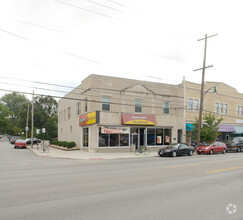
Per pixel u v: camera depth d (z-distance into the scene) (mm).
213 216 5250
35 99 65562
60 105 43344
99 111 24172
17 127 80125
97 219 5008
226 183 8773
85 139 28188
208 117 29172
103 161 18016
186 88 31750
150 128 28391
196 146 27703
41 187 8016
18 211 5504
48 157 21625
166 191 7477
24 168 13469
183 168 12836
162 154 22172
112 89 26844
